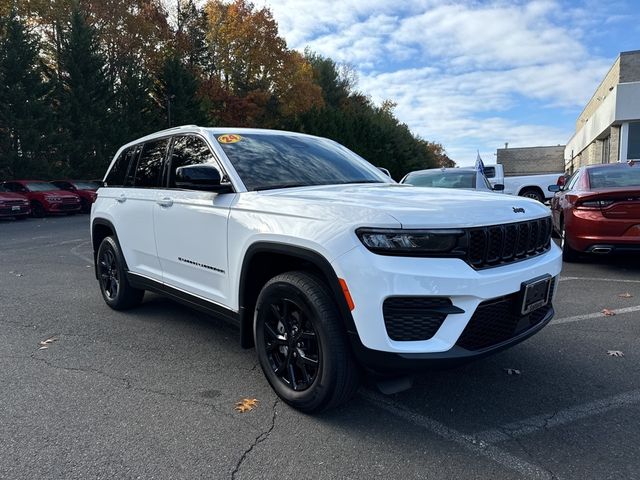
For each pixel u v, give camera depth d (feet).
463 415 10.00
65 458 8.49
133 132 111.65
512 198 10.79
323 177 12.88
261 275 11.12
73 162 99.50
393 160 192.34
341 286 8.70
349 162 14.58
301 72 165.58
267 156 12.85
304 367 9.86
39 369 12.46
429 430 9.41
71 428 9.51
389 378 9.26
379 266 8.32
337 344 9.05
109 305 18.01
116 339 14.75
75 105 100.27
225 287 11.66
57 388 11.34
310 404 9.64
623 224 21.22
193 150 13.39
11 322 16.51
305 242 9.25
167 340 14.66
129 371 12.33
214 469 8.19
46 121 93.45
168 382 11.66
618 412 10.03
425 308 8.45
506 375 11.91
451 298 8.50
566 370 12.14
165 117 125.18
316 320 9.22
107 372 12.26
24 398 10.81
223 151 12.37
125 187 16.57
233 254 11.15
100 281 18.42
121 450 8.74
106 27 121.80
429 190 11.66
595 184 24.04
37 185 73.92
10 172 90.22
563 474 7.98
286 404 10.39
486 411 10.15
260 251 10.29
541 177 53.57
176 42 142.20
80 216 73.31
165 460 8.44
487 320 9.09
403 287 8.26
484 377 11.80
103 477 7.97
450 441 9.01
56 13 113.09
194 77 130.41
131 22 123.24
